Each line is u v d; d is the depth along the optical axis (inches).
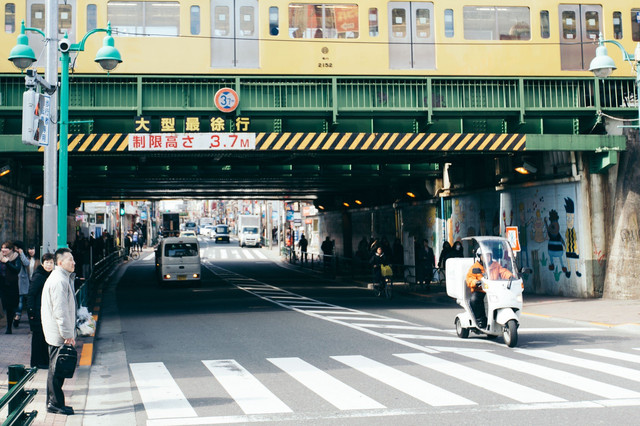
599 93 785.6
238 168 964.6
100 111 710.5
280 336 530.3
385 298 915.4
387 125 781.3
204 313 716.7
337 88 750.5
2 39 705.0
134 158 840.3
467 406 291.6
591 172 800.9
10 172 845.8
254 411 288.2
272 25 737.6
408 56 754.2
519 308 479.2
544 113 784.3
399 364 400.2
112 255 1593.3
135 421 275.1
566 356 426.0
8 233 842.2
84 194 1471.5
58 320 283.6
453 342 494.6
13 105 706.8
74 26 714.2
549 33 779.4
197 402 307.9
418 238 1254.9
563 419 265.6
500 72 767.1
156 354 455.8
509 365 393.4
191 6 728.3
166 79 728.3
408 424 262.8
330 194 1708.9
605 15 789.9
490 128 797.9
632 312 655.8
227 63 730.2
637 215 790.5
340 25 746.8
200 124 735.1
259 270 1659.7
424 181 1192.2
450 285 534.3
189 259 1131.3
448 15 762.8
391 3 753.6
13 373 217.2
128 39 716.7
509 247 500.4
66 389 349.7
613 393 313.6
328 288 1109.1
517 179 916.6
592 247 799.7
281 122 756.6
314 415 279.9
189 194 1555.1
